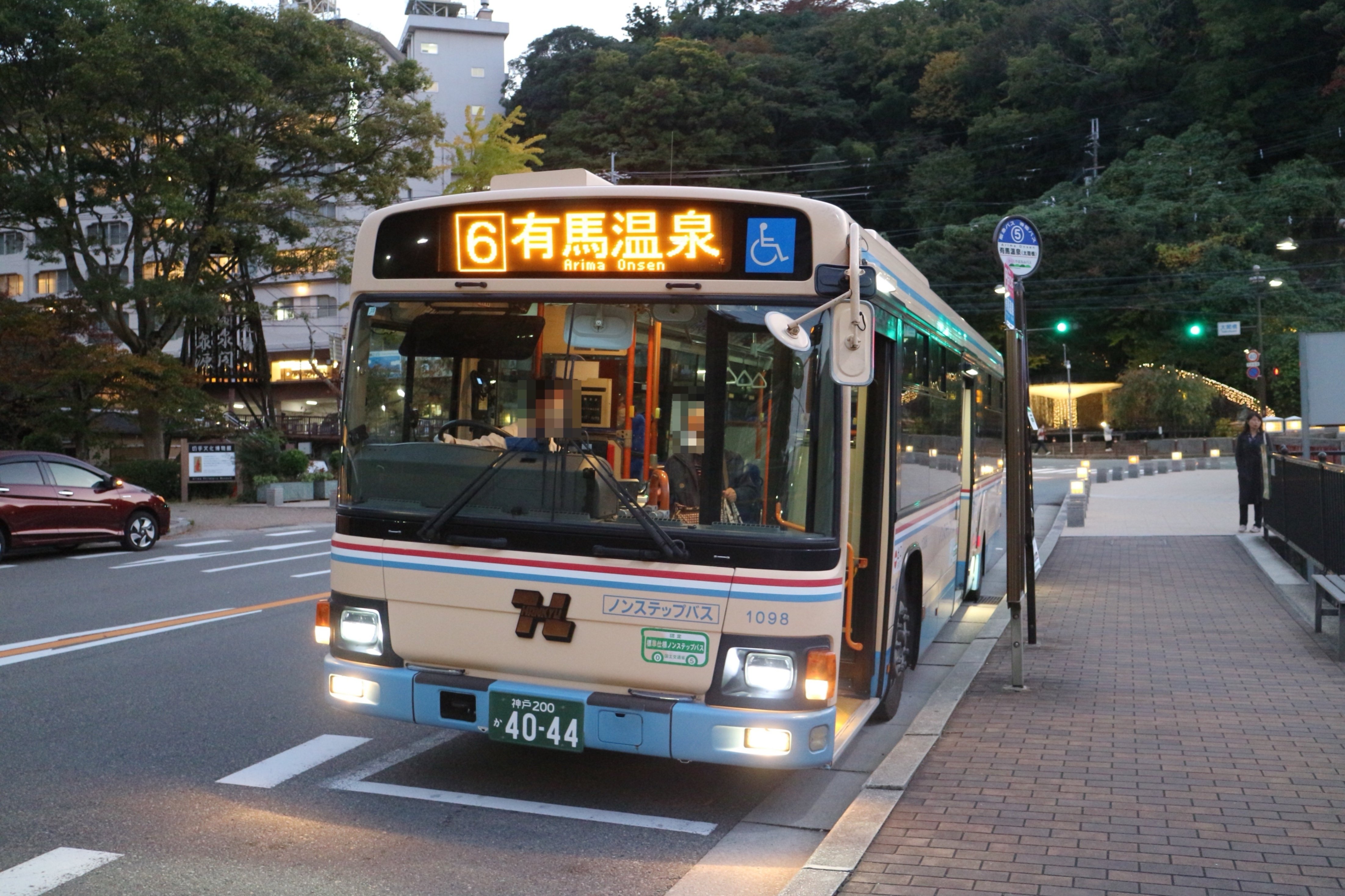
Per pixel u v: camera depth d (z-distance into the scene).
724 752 5.13
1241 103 73.50
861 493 6.77
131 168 31.25
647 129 80.88
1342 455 18.00
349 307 6.05
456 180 49.34
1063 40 85.44
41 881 4.81
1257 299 49.41
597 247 5.55
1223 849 4.91
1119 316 69.56
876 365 6.75
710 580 5.20
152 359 32.38
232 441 35.72
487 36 96.94
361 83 34.69
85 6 29.03
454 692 5.56
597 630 5.36
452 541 5.59
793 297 5.36
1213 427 62.09
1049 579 13.84
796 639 5.12
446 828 5.54
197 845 5.27
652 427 5.41
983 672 8.63
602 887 4.84
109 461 37.72
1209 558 15.55
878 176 85.19
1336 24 67.31
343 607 5.89
